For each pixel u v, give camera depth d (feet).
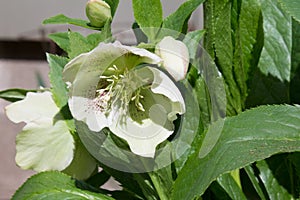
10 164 4.40
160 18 1.37
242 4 1.49
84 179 1.43
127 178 1.38
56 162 1.37
